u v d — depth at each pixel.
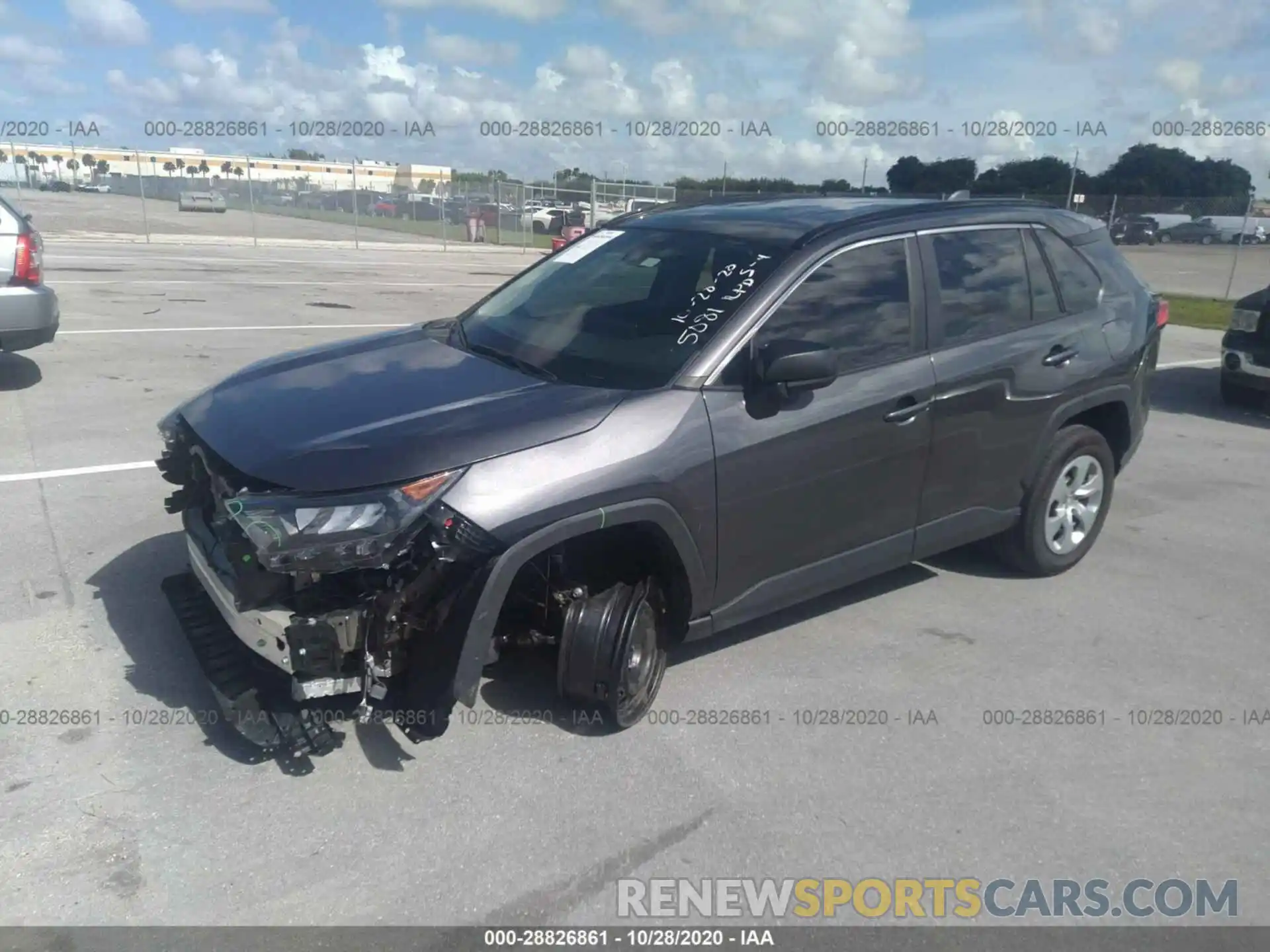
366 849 3.00
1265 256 29.66
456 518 3.08
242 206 49.47
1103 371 5.08
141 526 5.23
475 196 40.22
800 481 3.89
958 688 4.09
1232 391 9.66
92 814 3.08
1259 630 4.73
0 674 3.80
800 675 4.14
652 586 3.65
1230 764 3.64
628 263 4.38
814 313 3.97
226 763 3.36
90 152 54.66
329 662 3.05
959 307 4.50
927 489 4.42
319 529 2.98
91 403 7.70
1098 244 5.36
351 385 3.77
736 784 3.40
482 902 2.82
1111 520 6.23
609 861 3.01
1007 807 3.35
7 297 7.53
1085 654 4.43
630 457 3.38
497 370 3.90
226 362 9.51
